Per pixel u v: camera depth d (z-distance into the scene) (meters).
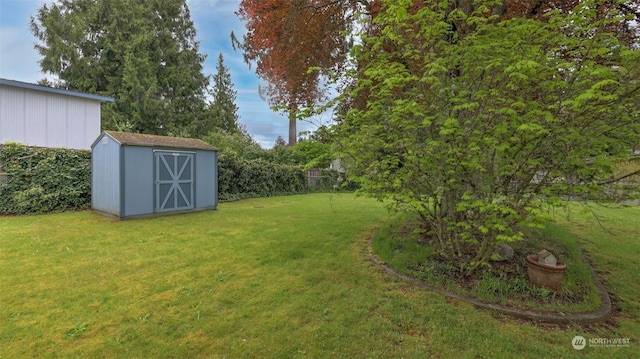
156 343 2.38
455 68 3.43
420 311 2.90
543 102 3.00
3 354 2.21
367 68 3.69
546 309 2.93
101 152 7.71
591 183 2.77
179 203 8.21
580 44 2.72
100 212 7.83
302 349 2.35
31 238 5.22
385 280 3.59
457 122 2.93
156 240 5.25
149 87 22.30
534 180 3.03
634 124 2.70
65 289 3.25
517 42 2.94
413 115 3.30
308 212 8.47
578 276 3.54
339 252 4.58
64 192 8.09
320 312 2.86
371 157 3.59
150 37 22.67
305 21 7.28
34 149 7.82
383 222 6.77
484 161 3.02
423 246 4.48
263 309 2.90
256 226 6.45
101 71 21.59
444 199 3.89
